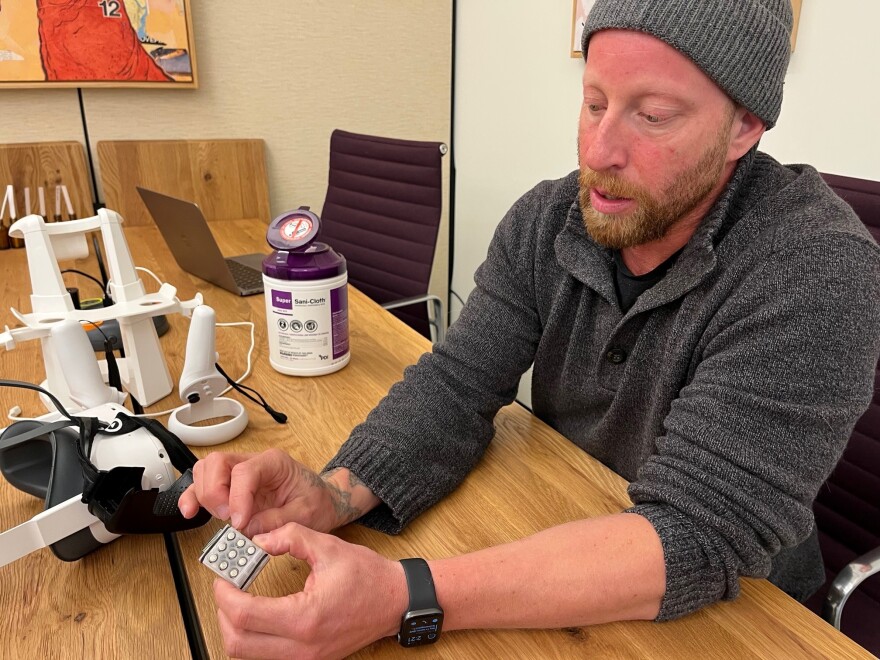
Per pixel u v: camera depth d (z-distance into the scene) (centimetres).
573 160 195
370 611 53
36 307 86
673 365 74
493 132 234
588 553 57
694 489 59
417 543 68
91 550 63
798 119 139
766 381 59
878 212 92
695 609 58
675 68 61
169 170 206
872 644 89
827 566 104
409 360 111
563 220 91
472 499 75
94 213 199
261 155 218
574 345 90
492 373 89
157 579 61
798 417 57
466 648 55
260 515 62
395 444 75
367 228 194
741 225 71
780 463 58
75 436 66
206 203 214
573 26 183
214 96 210
